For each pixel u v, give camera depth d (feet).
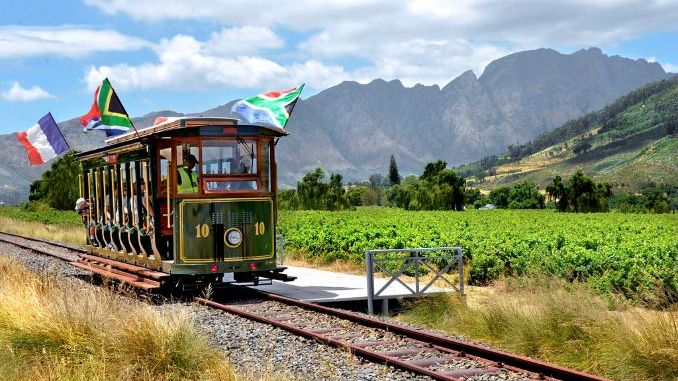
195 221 48.88
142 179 53.06
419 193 382.22
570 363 31.53
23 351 29.48
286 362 30.71
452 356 31.76
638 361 28.37
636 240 93.86
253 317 40.91
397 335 36.35
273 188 51.78
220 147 49.80
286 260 87.56
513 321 36.73
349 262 79.82
